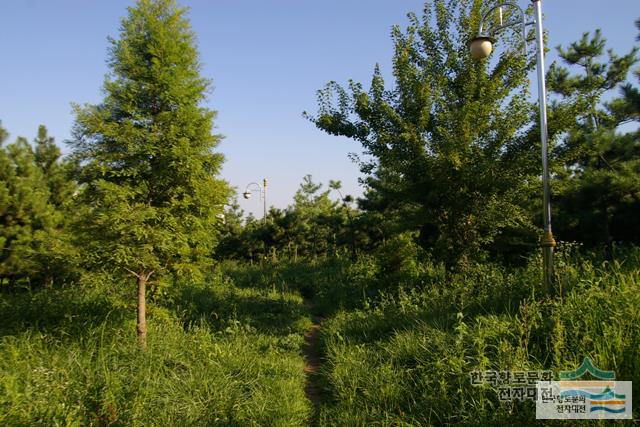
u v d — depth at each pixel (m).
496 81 8.98
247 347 7.39
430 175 8.88
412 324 7.25
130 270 6.42
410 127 8.99
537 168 8.61
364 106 9.51
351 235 19.62
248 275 17.95
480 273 8.84
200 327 8.62
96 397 4.52
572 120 8.44
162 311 7.60
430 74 9.46
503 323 5.38
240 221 23.16
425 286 9.80
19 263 8.38
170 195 6.62
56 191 10.34
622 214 9.63
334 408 5.25
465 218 9.30
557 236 10.45
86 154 6.37
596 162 10.54
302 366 7.16
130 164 6.34
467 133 8.50
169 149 6.31
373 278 13.35
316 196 24.42
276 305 11.86
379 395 5.18
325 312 11.78
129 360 5.80
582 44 12.55
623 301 4.86
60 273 9.19
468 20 9.25
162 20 6.87
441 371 5.12
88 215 6.22
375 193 15.84
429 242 13.62
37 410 4.17
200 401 4.96
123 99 6.54
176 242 6.40
